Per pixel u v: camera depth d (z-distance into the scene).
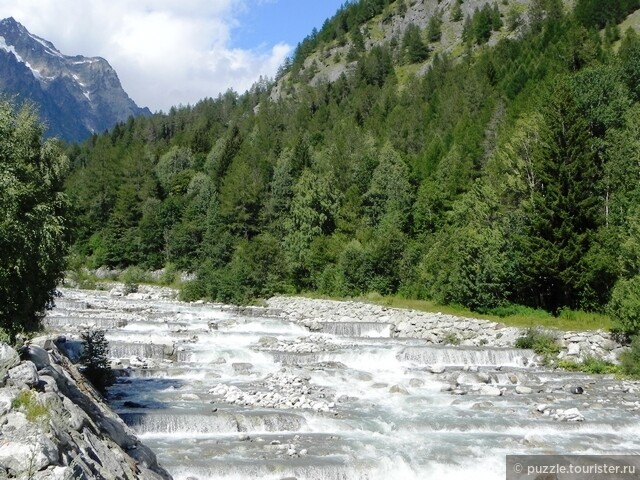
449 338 42.16
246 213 92.12
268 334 43.69
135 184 117.50
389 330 47.41
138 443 14.55
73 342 28.66
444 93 132.12
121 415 20.31
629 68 75.31
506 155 61.62
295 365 32.00
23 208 18.50
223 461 17.23
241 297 65.38
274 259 71.50
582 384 30.28
